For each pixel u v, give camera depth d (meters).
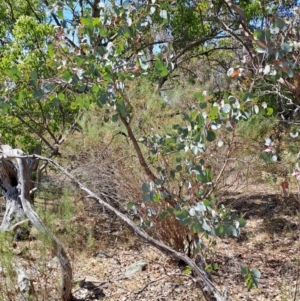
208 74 6.86
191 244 4.83
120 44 2.51
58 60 2.71
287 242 5.55
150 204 4.12
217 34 8.63
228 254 5.29
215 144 3.85
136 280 4.77
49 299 4.00
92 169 5.08
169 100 4.82
